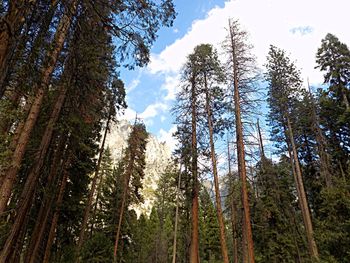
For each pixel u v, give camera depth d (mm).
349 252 9945
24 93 8219
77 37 9070
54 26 8703
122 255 28766
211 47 18453
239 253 26672
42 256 17969
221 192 15414
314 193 22156
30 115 8680
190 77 18453
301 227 21859
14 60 6672
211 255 38156
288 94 22094
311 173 23172
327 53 22328
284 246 19891
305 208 18984
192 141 17438
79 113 12867
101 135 21422
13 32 5664
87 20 8227
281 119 22734
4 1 5824
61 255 19094
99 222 30469
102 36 8945
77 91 12070
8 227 11430
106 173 33000
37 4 6684
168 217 45375
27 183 10242
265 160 20875
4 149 8031
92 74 11312
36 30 7312
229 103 15773
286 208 21516
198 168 16891
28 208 12906
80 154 19750
